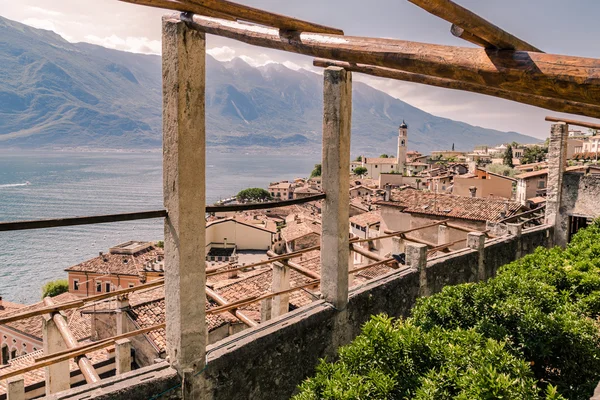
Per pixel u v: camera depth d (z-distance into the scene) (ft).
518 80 7.64
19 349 95.71
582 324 20.48
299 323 20.40
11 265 278.46
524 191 160.86
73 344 16.90
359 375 16.60
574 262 32.22
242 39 13.24
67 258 295.48
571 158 241.96
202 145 15.53
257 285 59.00
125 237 366.43
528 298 23.04
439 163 397.60
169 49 14.76
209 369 16.51
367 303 24.73
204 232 15.96
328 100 21.97
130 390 14.67
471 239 37.35
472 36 8.46
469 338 18.28
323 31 13.88
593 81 6.63
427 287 30.35
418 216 89.97
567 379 19.43
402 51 9.36
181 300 15.42
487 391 14.32
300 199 21.13
